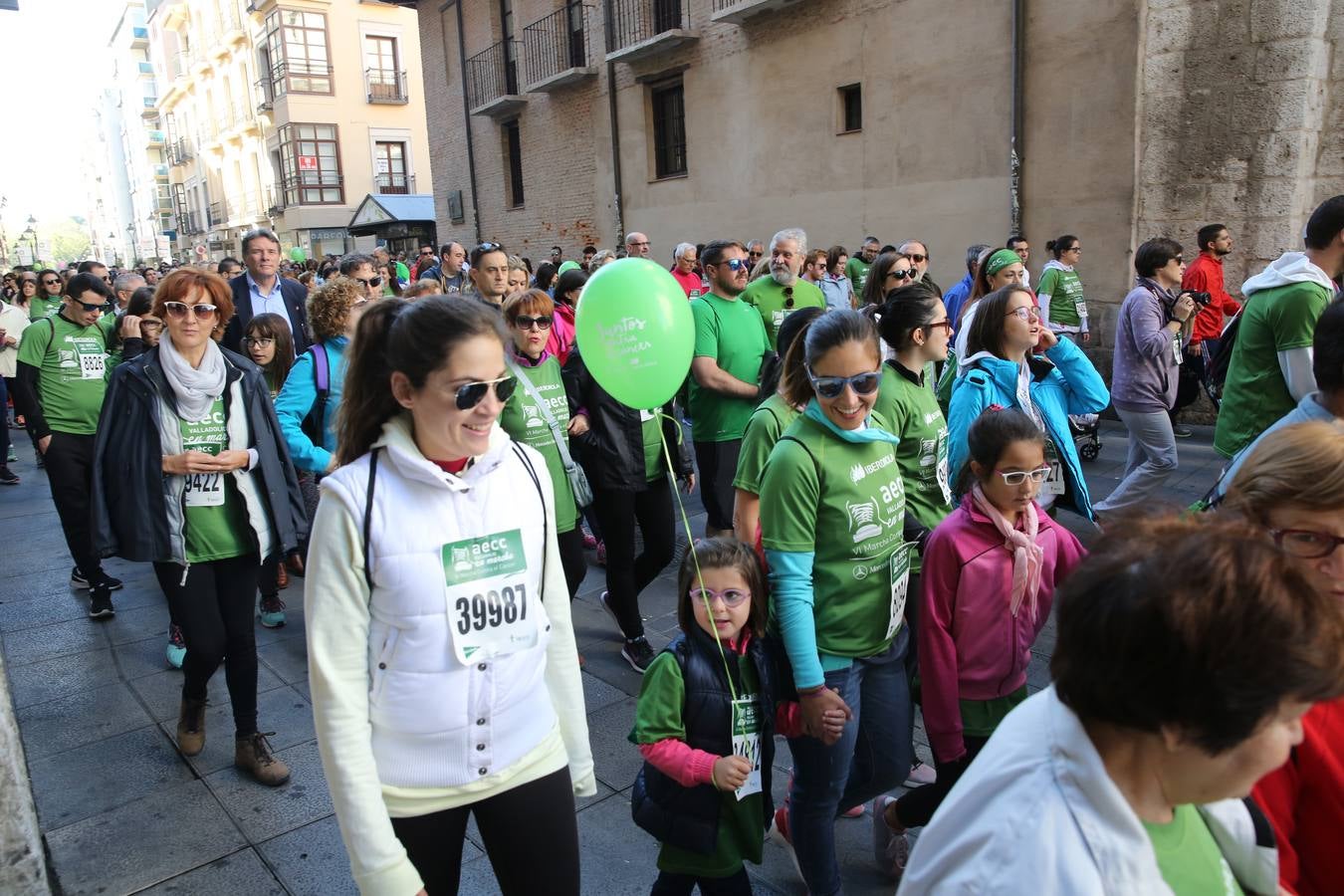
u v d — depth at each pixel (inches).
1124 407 193.8
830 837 90.3
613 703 145.0
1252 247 306.7
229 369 123.5
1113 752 36.0
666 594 192.2
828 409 86.4
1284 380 132.3
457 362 61.2
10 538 257.8
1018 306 125.1
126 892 103.3
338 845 111.6
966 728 91.2
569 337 218.8
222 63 1530.5
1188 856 37.8
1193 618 31.1
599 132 598.2
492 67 692.7
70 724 144.5
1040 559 86.8
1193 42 307.6
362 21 1284.4
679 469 165.2
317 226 1280.8
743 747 84.1
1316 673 31.5
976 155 374.0
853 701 89.1
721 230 514.6
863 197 426.3
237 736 127.5
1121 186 331.3
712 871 82.6
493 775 66.8
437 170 799.7
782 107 461.4
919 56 388.8
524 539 68.5
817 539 87.4
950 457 127.6
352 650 62.2
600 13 575.2
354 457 66.3
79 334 197.6
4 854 87.0
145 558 117.3
